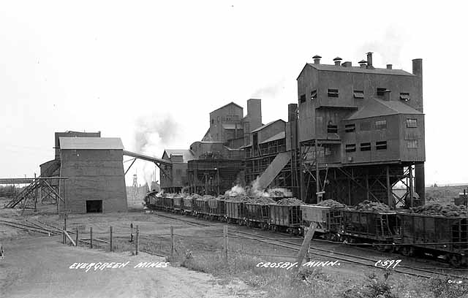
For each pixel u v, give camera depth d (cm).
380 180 4997
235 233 3909
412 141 4534
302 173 5359
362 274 1962
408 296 1374
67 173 7125
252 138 7431
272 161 6272
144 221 5606
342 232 3025
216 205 5300
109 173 7344
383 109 4709
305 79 5259
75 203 7062
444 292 1450
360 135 4834
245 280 1505
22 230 4672
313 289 1338
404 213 2525
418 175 5269
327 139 4997
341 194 5319
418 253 2475
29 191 7231
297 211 3594
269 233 3819
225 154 8519
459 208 2366
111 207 7281
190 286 1430
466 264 2156
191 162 7619
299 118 5375
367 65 5553
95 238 3731
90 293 1389
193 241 3388
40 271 1983
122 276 1708
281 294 1250
